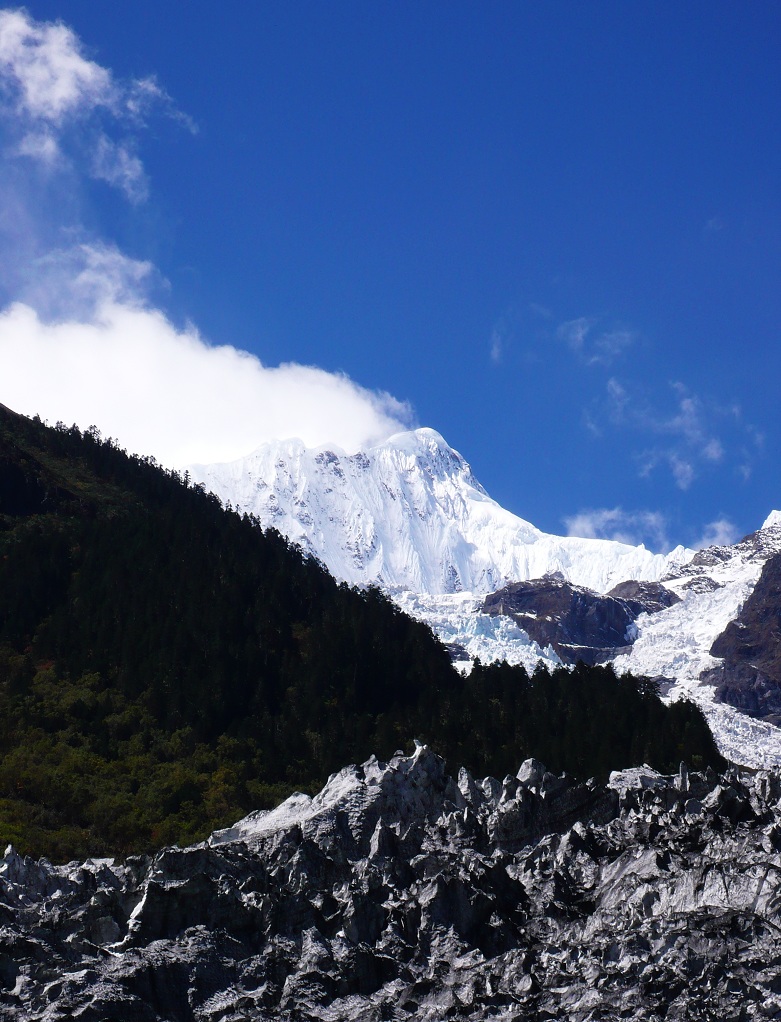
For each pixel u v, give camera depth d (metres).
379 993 56.00
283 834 66.25
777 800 69.69
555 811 73.06
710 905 57.75
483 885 62.34
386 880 63.28
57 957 55.31
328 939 58.56
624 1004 51.94
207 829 144.00
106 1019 51.22
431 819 72.69
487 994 54.22
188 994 54.34
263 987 55.53
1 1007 51.16
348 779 76.12
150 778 158.38
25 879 65.31
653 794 74.44
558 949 58.47
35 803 146.50
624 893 61.72
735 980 52.06
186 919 58.16
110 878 65.56
